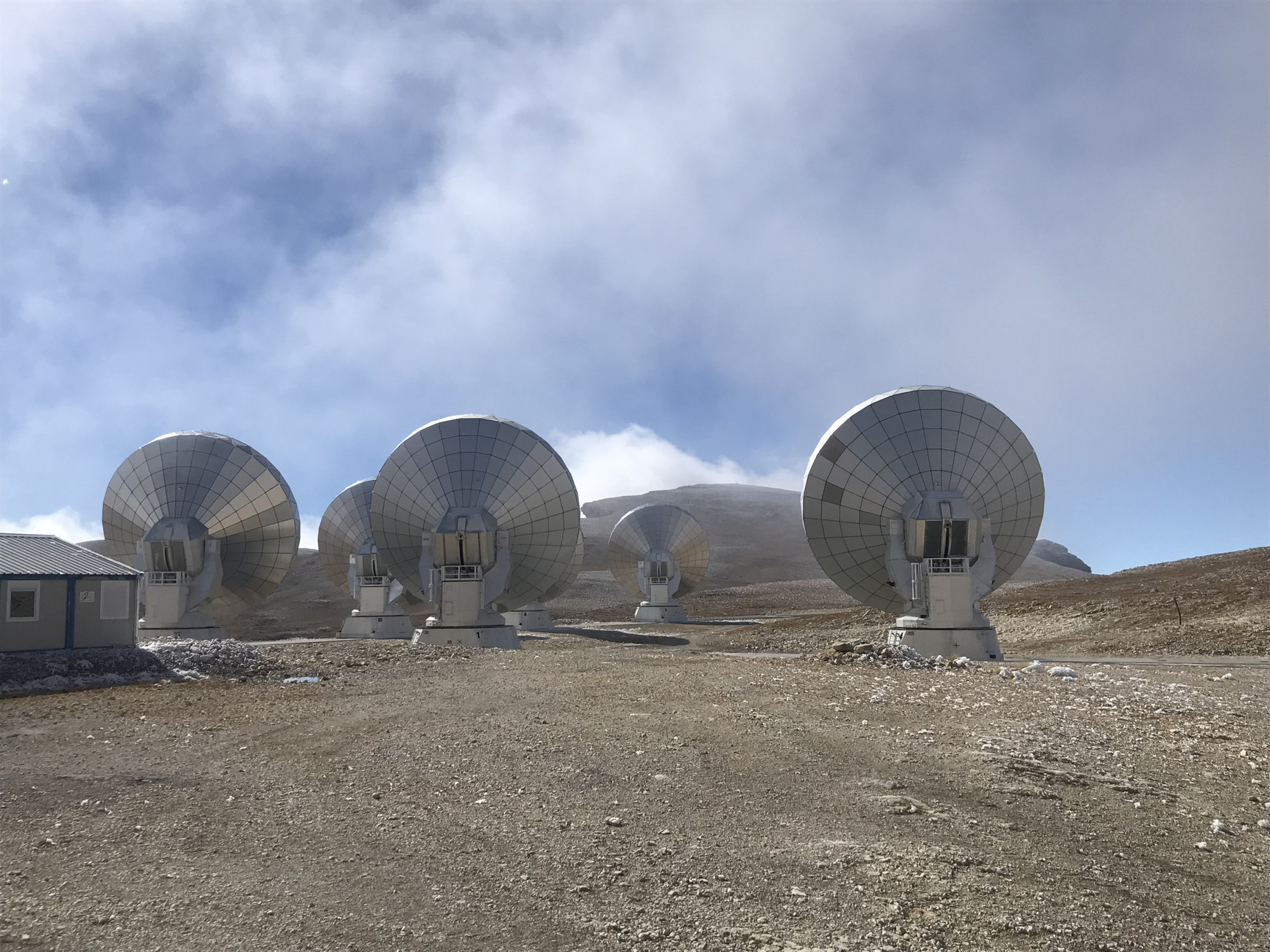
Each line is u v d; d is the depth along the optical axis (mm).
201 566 46594
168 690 23203
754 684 22281
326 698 21312
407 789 12883
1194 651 38438
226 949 7770
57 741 16172
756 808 12062
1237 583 50781
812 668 26453
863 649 29547
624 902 8992
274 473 49406
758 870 9867
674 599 86812
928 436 37281
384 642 37594
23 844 10383
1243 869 10461
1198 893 9711
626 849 10461
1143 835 11492
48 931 8039
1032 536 38656
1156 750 15742
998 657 35281
